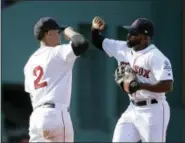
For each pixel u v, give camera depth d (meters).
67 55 20.47
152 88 20.34
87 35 44.06
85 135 45.12
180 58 45.75
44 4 44.19
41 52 21.20
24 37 44.44
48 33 21.28
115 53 22.03
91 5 43.81
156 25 45.09
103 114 45.50
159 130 21.02
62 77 20.86
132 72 21.25
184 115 45.31
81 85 45.38
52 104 20.66
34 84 21.05
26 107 44.75
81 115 45.38
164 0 44.75
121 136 21.33
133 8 44.03
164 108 21.09
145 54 20.89
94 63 45.25
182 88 45.75
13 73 44.62
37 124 20.66
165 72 20.39
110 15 43.69
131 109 21.38
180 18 45.28
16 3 43.78
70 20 44.09
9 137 43.00
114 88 45.44
